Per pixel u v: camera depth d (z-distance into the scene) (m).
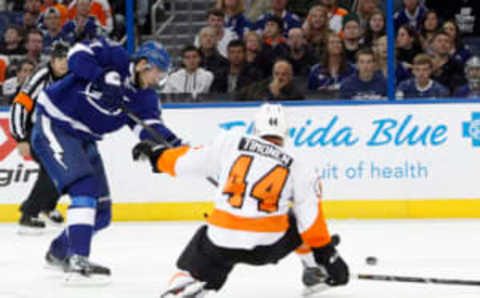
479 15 16.53
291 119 15.55
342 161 15.41
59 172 9.87
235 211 7.96
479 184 15.21
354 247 12.51
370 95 15.82
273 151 8.09
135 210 15.68
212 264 8.06
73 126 10.03
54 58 13.07
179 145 10.30
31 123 13.42
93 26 17.08
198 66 16.31
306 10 16.80
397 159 15.31
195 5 17.86
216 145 8.21
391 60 15.61
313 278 9.11
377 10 16.36
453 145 15.24
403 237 13.33
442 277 10.29
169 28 17.52
